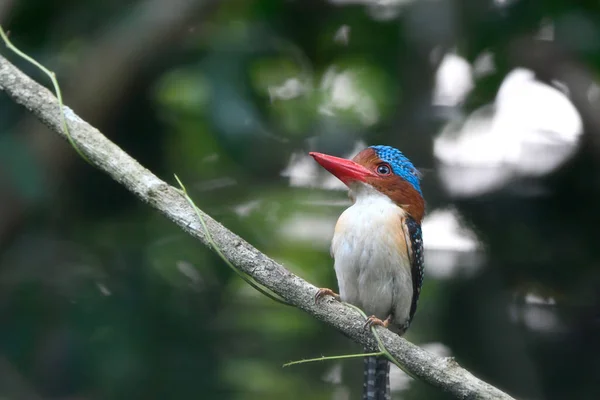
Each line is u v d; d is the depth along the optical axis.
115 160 6.41
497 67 10.84
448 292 10.61
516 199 10.81
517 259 10.66
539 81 10.88
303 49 11.74
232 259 6.21
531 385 10.21
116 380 9.31
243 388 9.74
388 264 7.71
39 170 9.56
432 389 10.39
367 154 8.18
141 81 10.66
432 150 11.17
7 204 9.65
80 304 9.63
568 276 10.61
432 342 10.42
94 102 10.39
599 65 10.22
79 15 10.66
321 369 10.36
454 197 10.89
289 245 11.28
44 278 9.80
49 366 9.34
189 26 10.55
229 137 9.87
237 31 10.54
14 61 10.23
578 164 10.73
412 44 11.02
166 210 6.29
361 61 11.74
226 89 10.04
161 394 9.38
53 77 6.64
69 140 6.47
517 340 10.38
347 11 11.43
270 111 11.24
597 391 10.26
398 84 11.46
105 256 10.06
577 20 10.18
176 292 9.93
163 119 11.00
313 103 11.89
